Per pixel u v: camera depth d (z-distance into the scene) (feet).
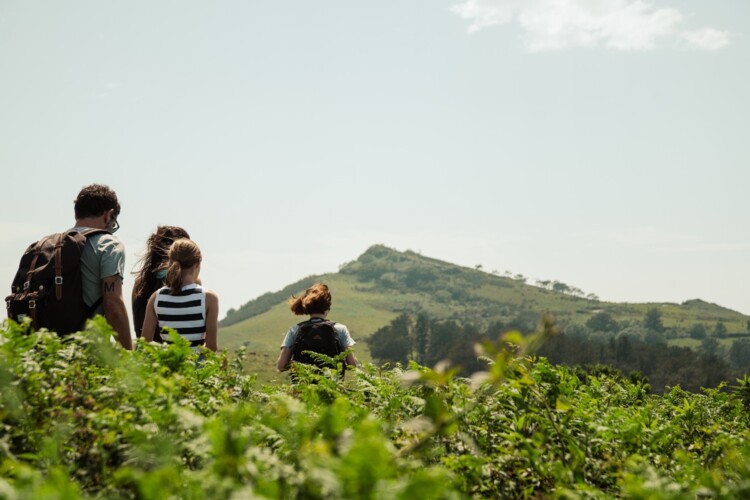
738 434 16.21
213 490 6.97
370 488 6.58
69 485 6.77
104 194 21.85
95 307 20.75
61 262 20.17
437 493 6.68
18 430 9.89
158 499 7.41
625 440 13.30
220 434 7.68
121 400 10.90
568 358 637.30
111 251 20.90
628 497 10.02
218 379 14.12
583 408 15.37
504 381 12.57
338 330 26.96
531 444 11.55
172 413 9.48
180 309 22.76
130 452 9.09
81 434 9.78
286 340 27.02
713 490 9.71
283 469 7.61
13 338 12.06
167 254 25.16
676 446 15.67
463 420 12.39
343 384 16.49
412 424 8.68
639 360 645.92
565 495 10.32
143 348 14.39
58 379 11.40
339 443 7.92
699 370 595.06
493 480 11.23
